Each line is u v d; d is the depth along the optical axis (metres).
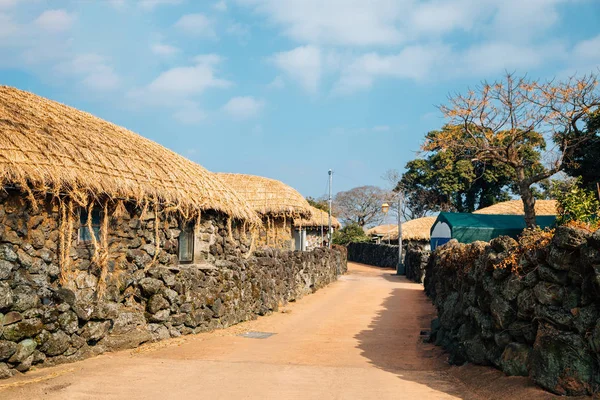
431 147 29.20
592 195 10.80
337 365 10.33
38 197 10.48
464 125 28.58
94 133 13.52
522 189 26.97
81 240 11.55
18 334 8.84
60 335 9.62
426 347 12.48
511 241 9.12
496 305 8.42
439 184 62.16
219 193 16.94
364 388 8.15
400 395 7.71
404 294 25.30
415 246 42.19
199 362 10.03
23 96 13.41
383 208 40.41
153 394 7.63
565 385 6.63
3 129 10.69
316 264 27.73
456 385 8.41
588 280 6.57
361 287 29.38
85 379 8.38
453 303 12.35
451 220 31.45
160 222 13.93
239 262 17.20
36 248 10.46
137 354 11.03
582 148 27.56
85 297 11.43
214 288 15.04
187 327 13.67
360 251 61.09
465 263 12.16
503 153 30.94
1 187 9.65
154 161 14.62
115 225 12.45
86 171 11.55
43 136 11.42
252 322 16.66
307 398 7.57
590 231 6.88
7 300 8.76
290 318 17.72
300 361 10.68
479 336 9.34
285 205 28.28
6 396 7.35
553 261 7.15
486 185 61.53
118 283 12.36
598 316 6.38
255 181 29.84
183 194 14.57
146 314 12.66
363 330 15.13
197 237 15.59
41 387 7.84
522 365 7.68
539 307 7.36
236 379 8.64
